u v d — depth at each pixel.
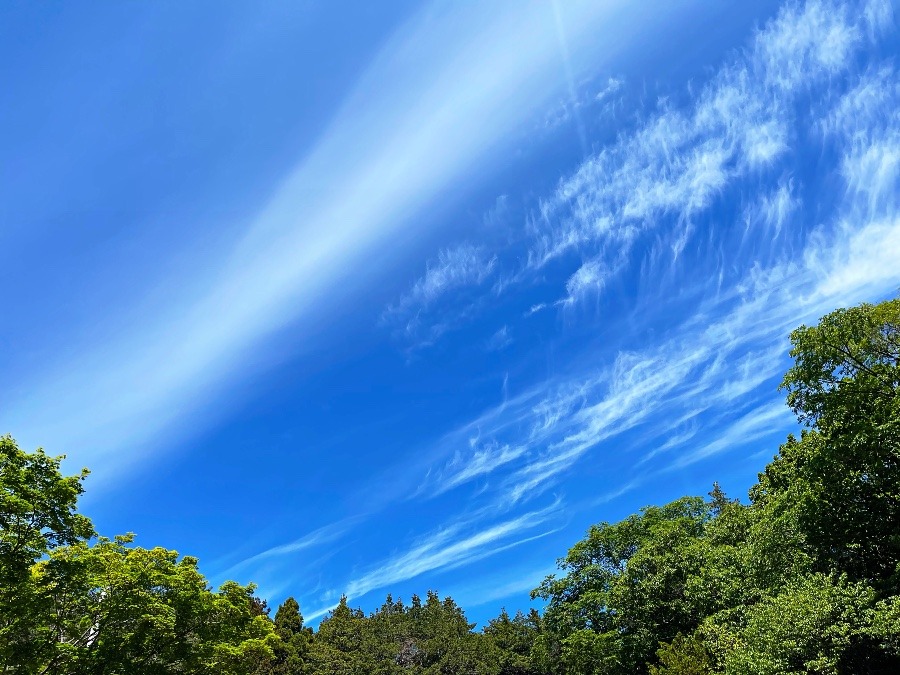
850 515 20.59
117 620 18.41
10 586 15.07
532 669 60.72
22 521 15.05
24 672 15.54
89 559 17.75
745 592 25.03
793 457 24.89
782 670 16.59
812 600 17.05
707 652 23.36
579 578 39.72
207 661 22.98
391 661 58.19
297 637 53.38
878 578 19.47
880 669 16.69
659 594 31.94
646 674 32.56
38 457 15.67
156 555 22.11
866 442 18.69
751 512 31.28
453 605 91.25
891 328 19.16
